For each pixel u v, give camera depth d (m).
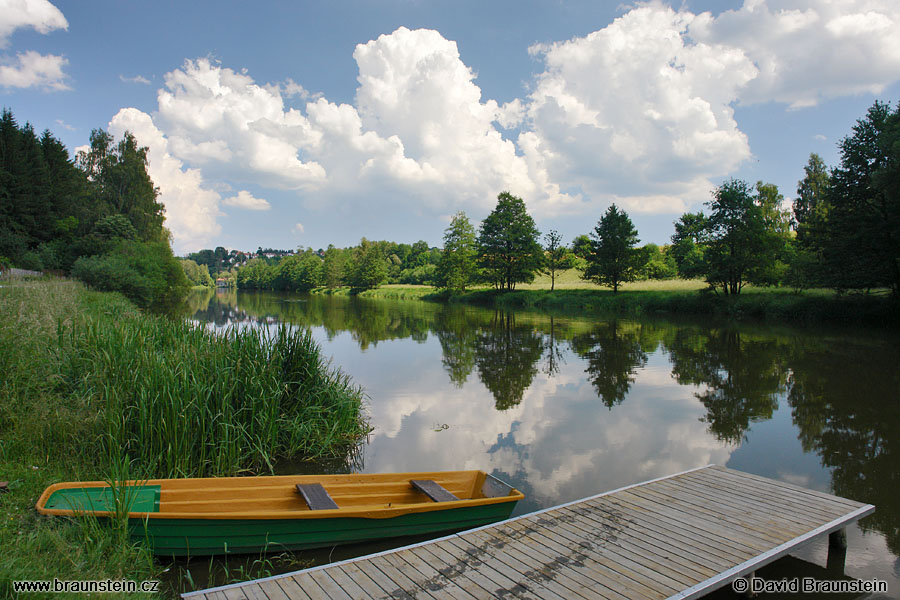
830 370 14.74
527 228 51.22
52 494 4.79
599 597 3.64
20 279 21.17
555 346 19.75
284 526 4.80
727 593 4.38
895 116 23.47
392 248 119.00
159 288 39.78
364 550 5.04
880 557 5.02
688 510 5.19
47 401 6.73
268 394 7.98
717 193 33.47
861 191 25.47
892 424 9.58
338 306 46.91
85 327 8.70
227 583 4.38
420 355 17.55
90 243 37.25
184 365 7.49
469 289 57.50
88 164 51.56
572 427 9.41
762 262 32.47
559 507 5.29
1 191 36.25
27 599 3.16
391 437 8.84
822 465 7.58
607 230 43.50
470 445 8.43
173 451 6.46
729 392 12.16
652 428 9.37
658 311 36.62
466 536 4.65
